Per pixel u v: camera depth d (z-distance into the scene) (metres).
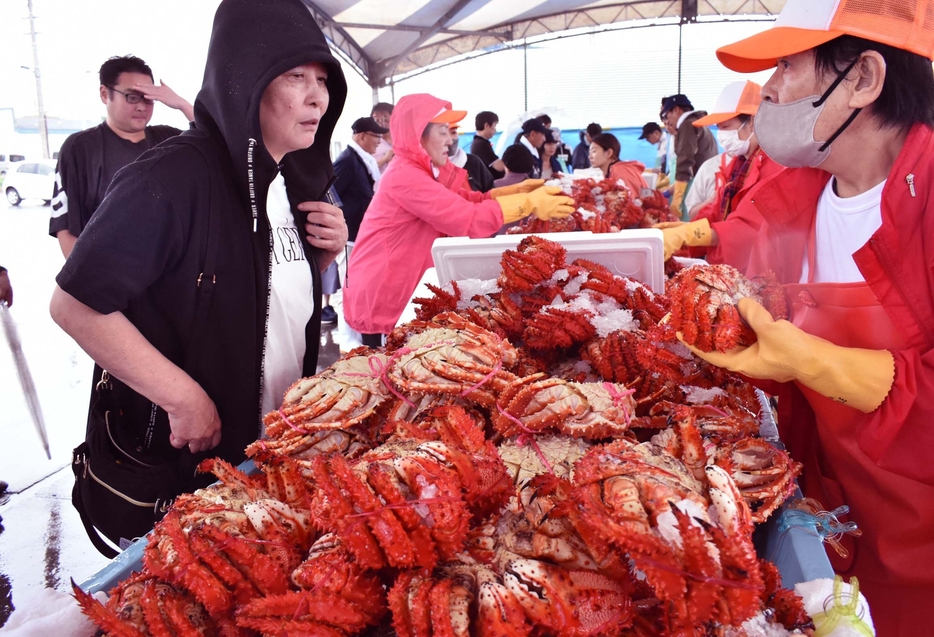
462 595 0.80
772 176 1.53
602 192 3.03
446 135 3.29
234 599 0.86
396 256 3.10
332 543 0.88
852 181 1.34
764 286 1.23
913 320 1.18
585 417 1.09
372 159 5.26
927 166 1.13
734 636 0.81
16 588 2.45
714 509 0.78
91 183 3.11
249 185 1.53
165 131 3.39
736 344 1.16
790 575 0.98
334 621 0.79
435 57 13.80
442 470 0.84
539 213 2.60
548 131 7.67
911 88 1.14
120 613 0.85
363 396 1.21
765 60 1.31
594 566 0.85
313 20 1.58
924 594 1.30
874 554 1.33
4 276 2.64
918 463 1.14
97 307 1.37
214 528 0.89
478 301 1.66
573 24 13.11
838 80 1.17
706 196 4.92
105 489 1.56
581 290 1.54
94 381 1.65
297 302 1.78
